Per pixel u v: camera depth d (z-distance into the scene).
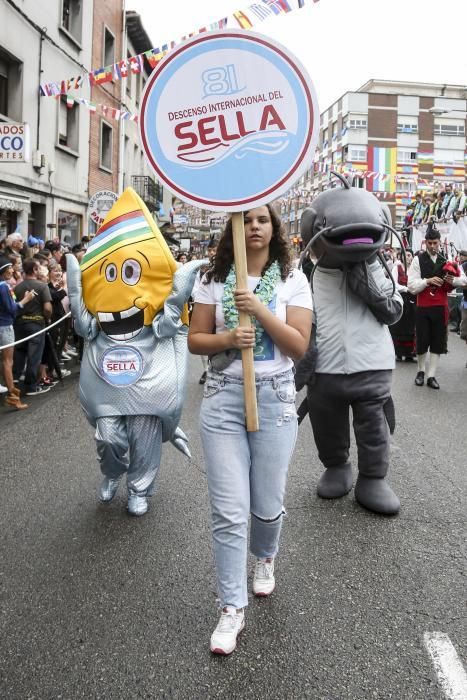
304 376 3.91
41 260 9.25
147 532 3.65
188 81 2.56
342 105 57.06
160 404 3.76
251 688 2.31
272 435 2.62
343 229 3.63
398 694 2.27
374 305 3.83
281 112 2.49
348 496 4.22
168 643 2.59
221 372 2.62
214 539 2.57
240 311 2.49
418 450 5.26
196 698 2.27
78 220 18.62
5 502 4.14
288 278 2.65
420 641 2.58
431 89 66.62
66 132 17.94
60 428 6.12
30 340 7.80
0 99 14.20
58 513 3.95
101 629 2.69
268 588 2.92
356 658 2.47
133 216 3.85
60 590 3.01
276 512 2.73
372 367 3.87
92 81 10.17
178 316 3.75
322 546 3.45
